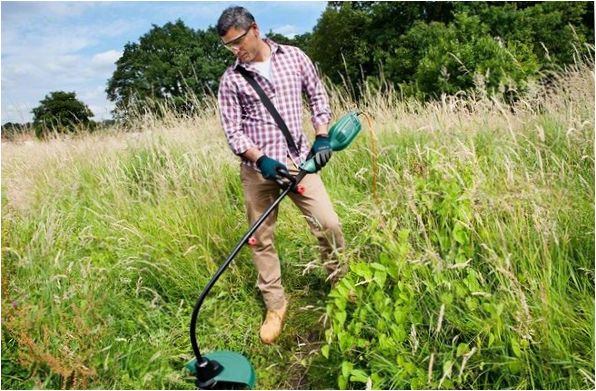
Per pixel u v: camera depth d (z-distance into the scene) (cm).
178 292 368
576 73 511
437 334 268
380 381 262
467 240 281
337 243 321
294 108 314
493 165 356
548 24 1461
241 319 350
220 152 526
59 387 283
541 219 281
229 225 411
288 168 315
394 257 277
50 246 368
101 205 493
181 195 452
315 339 334
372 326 288
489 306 252
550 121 464
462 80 1104
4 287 318
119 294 350
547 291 264
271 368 317
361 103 650
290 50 319
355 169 505
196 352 270
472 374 260
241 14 293
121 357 299
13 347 303
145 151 593
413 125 554
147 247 381
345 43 2305
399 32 2142
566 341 256
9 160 657
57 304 320
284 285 379
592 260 303
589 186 339
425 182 311
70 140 694
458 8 1521
